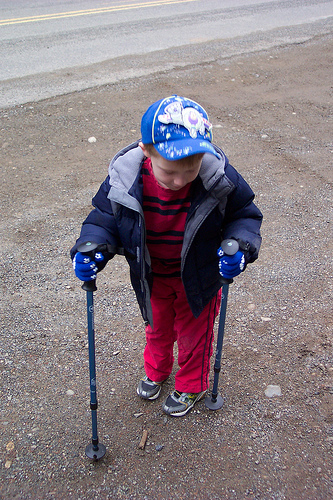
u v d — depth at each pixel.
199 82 7.26
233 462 2.45
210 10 11.44
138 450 2.51
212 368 2.96
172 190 2.02
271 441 2.55
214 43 8.97
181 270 2.19
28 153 5.36
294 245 4.07
